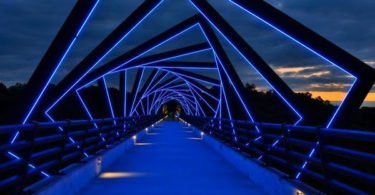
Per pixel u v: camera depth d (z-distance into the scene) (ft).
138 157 60.95
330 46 32.99
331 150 20.84
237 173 44.04
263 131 40.68
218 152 68.13
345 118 31.81
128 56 71.51
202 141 102.47
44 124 24.72
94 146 46.50
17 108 36.22
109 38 50.49
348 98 31.86
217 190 34.09
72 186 30.76
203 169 47.06
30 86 36.52
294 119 41.57
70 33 36.83
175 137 121.90
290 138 29.78
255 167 37.88
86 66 50.60
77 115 177.99
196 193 32.65
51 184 25.16
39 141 24.08
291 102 42.52
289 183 27.25
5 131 18.06
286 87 44.34
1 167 18.49
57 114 174.09
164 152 69.67
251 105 60.64
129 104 117.29
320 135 22.03
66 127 31.58
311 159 24.77
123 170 45.96
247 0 36.60
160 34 70.54
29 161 22.15
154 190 33.65
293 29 34.58
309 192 23.95
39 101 36.70
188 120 222.48
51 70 36.76
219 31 51.93
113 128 67.31
